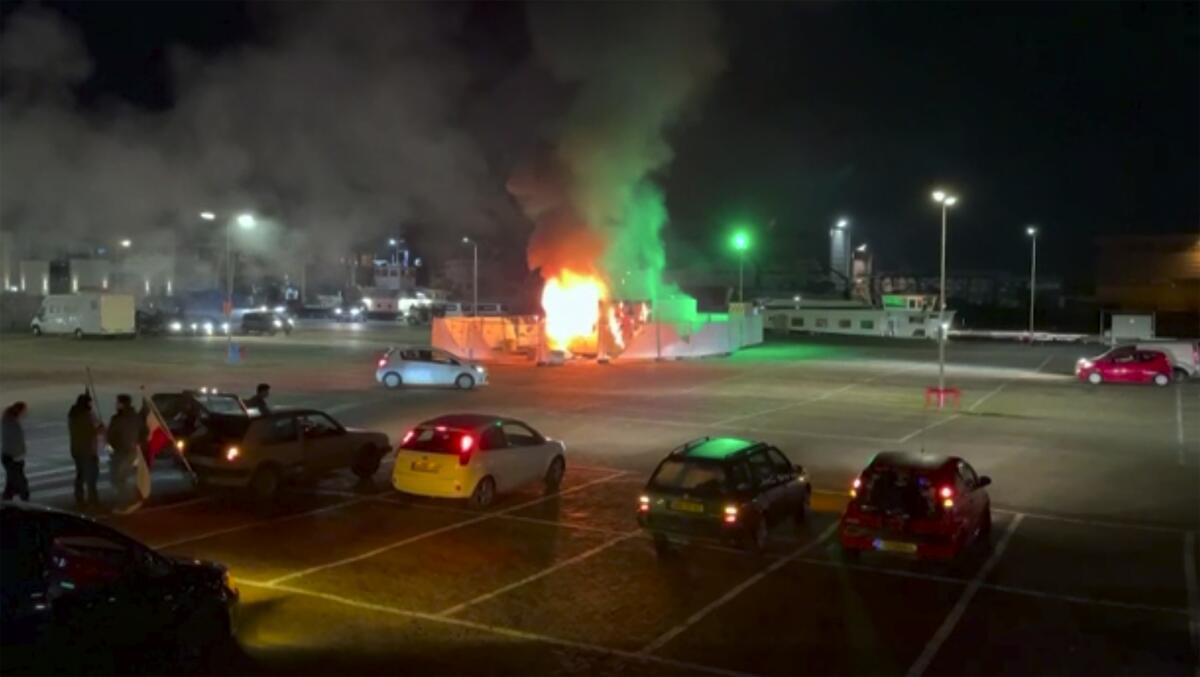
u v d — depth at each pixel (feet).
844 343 216.95
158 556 30.25
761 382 130.93
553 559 46.09
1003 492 63.87
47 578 26.71
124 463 54.95
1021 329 287.48
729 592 41.11
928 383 132.26
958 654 33.91
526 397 110.63
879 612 38.68
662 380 131.85
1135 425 95.09
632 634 35.63
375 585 41.34
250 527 51.52
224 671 30.89
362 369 136.46
